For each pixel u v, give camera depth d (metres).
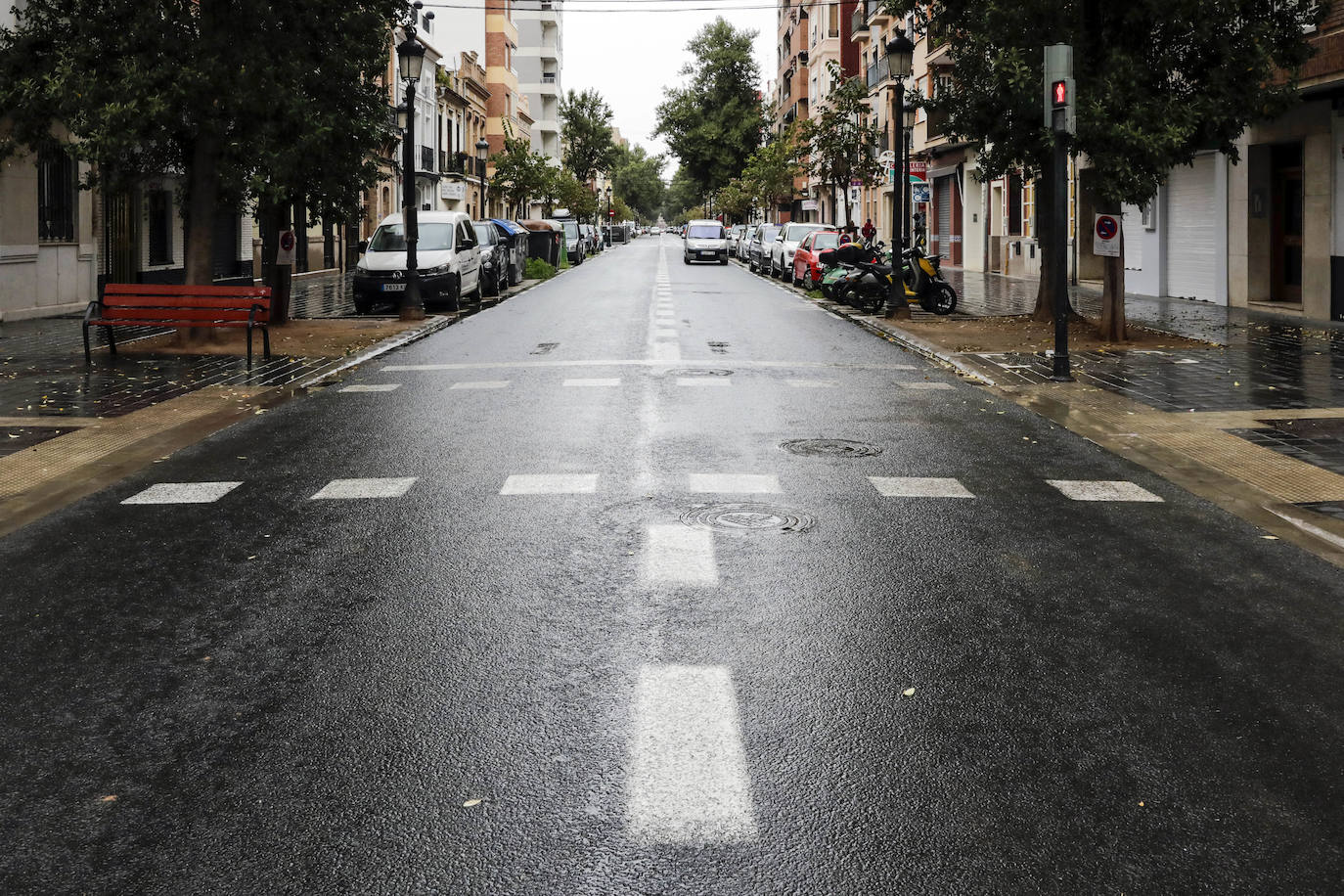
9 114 16.94
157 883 3.30
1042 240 21.25
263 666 4.93
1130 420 10.91
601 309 25.11
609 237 99.56
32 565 6.44
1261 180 24.36
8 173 22.50
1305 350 16.42
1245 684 4.75
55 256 24.39
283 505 7.78
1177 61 16.62
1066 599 5.82
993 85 17.84
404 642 5.21
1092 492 8.12
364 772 3.97
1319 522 7.34
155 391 12.84
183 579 6.16
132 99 15.96
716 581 6.07
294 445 9.86
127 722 4.39
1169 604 5.75
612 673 4.83
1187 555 6.62
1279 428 10.40
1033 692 4.66
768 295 30.44
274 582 6.09
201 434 10.37
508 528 7.12
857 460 9.16
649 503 7.74
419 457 9.32
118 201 27.39
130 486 8.38
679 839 3.52
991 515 7.46
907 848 3.47
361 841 3.52
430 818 3.65
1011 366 14.83
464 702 4.54
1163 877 3.33
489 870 3.36
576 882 3.29
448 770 3.97
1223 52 16.41
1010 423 10.88
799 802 3.75
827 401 12.14
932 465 8.99
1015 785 3.87
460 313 24.34
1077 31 16.94
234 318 15.12
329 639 5.25
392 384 13.46
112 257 27.20
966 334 19.12
